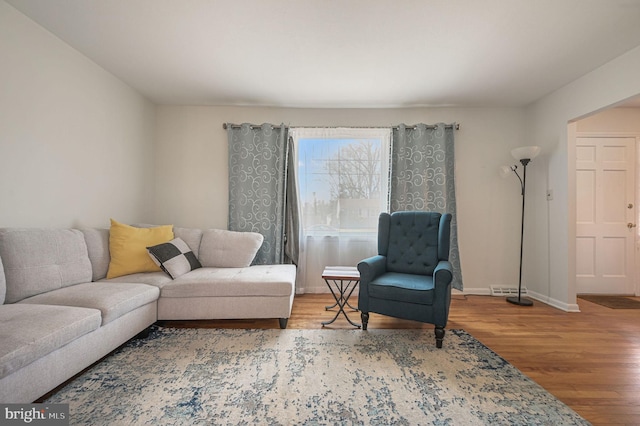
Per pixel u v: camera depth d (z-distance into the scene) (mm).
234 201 3500
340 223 3514
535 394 1527
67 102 2297
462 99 3326
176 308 2348
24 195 1971
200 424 1278
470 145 3549
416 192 3430
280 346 2080
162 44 2295
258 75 2787
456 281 3404
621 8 1852
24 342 1189
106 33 2152
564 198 2994
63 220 2273
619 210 3568
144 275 2451
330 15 1947
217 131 3561
